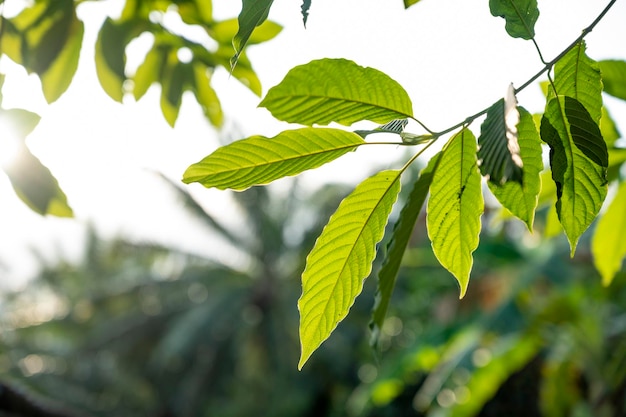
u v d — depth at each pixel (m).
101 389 16.84
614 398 6.30
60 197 1.42
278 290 17.17
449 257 1.03
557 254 6.34
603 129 1.51
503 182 0.77
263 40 1.90
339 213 0.99
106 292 17.48
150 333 17.02
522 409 9.64
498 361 5.89
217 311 16.48
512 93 0.80
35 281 18.00
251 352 17.05
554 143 0.88
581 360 6.51
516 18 0.92
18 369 14.27
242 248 17.28
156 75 2.02
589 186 0.93
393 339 13.28
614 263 2.09
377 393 6.72
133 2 1.85
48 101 1.64
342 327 14.70
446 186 0.98
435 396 6.07
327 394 15.27
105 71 1.76
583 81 0.94
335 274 1.02
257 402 16.33
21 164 1.40
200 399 16.31
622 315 7.48
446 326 6.71
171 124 2.04
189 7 1.84
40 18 1.65
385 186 0.98
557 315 6.16
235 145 0.93
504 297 6.31
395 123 0.95
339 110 0.95
